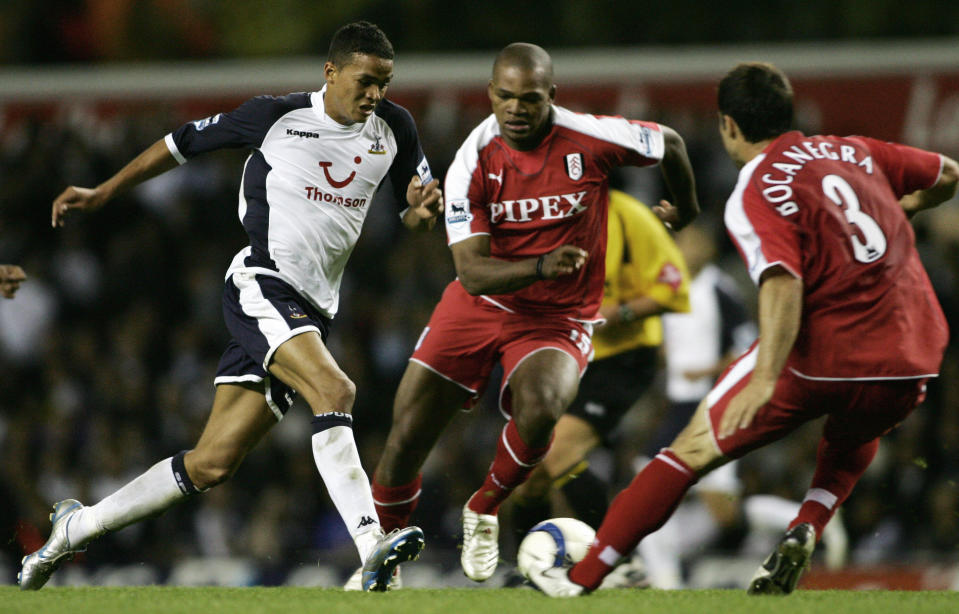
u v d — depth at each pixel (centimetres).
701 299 3061
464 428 3775
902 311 1423
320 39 6144
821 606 1420
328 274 1748
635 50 5762
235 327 1694
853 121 4203
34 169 4566
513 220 1809
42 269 4491
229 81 4491
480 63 4391
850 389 1420
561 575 1520
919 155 1519
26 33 5738
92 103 4550
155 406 4128
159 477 1694
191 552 3550
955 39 5644
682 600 1483
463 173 1795
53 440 3966
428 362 1883
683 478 1448
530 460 1795
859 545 3347
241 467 3731
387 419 4097
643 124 1838
